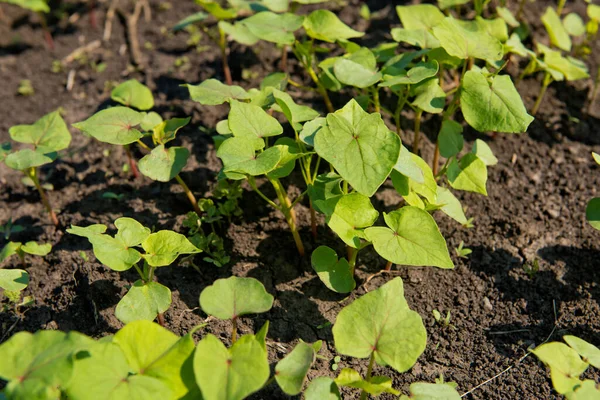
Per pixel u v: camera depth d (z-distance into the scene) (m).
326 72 0.68
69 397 0.54
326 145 0.59
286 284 0.65
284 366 0.56
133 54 0.80
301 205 0.68
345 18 0.80
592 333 0.63
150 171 0.62
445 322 0.63
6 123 0.76
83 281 0.65
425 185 0.62
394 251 0.59
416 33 0.68
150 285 0.60
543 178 0.71
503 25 0.71
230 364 0.55
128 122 0.64
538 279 0.65
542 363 0.62
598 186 0.70
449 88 0.74
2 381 0.60
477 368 0.62
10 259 0.67
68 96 0.78
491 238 0.67
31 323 0.64
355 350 0.57
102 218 0.68
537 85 0.76
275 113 0.72
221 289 0.58
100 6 0.86
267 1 0.73
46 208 0.70
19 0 0.78
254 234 0.67
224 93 0.65
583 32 0.78
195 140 0.72
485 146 0.66
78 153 0.73
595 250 0.67
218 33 0.80
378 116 0.60
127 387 0.54
